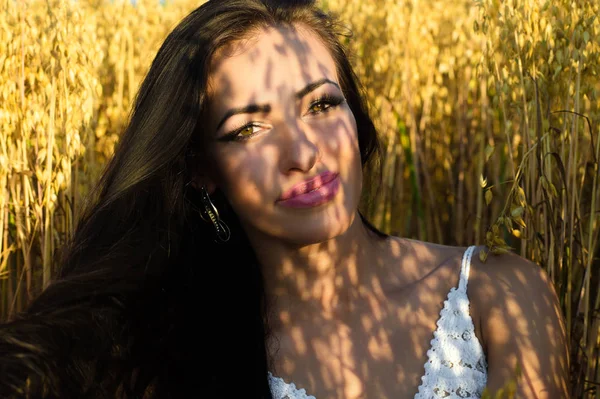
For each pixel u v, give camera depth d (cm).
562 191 206
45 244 272
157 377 189
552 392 167
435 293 181
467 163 392
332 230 167
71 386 175
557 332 173
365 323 181
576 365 205
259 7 171
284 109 166
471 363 172
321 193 165
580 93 216
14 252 297
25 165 276
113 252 193
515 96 218
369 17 410
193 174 187
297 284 183
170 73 178
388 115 393
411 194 396
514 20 212
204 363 187
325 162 167
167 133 180
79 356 178
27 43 276
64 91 273
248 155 169
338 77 196
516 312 172
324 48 181
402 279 185
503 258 182
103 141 376
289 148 164
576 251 218
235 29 170
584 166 223
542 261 212
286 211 167
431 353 173
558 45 211
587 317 203
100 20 441
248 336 185
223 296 189
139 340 189
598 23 204
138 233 195
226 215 191
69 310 180
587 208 237
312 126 168
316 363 180
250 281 188
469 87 380
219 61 171
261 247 184
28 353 170
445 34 414
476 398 171
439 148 402
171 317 190
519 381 166
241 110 168
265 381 181
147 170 185
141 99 188
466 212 387
